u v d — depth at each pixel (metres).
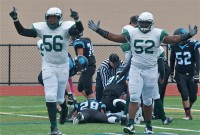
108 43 61.53
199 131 26.11
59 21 23.02
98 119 28.47
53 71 23.19
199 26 62.84
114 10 61.75
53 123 23.17
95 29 23.73
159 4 62.25
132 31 23.72
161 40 23.62
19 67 60.38
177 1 62.56
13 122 29.27
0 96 50.19
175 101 45.06
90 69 34.84
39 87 58.12
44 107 39.12
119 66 31.34
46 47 23.16
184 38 23.30
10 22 60.44
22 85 59.62
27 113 34.50
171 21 62.47
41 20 60.84
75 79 58.72
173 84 58.38
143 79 24.06
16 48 60.34
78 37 33.62
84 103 28.91
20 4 60.53
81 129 26.20
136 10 62.03
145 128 25.02
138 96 24.00
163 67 26.83
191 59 31.61
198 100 45.44
